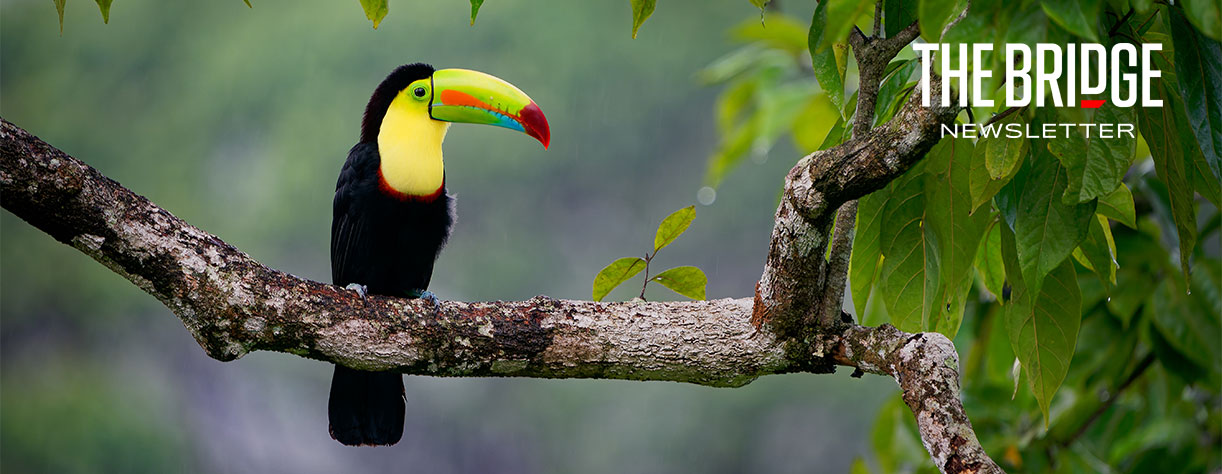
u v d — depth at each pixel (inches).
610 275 235.9
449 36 1540.4
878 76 198.8
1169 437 341.7
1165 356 319.3
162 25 1658.5
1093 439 355.9
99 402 1477.6
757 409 1409.9
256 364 1547.7
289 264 1498.5
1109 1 180.5
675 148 1545.3
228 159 1590.8
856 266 229.1
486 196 1505.9
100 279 1583.4
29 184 202.7
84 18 1724.9
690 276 236.5
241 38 1590.8
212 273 216.2
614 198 1536.7
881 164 198.2
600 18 1555.1
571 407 1455.5
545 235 1503.4
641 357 230.5
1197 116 173.3
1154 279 318.0
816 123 413.7
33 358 1567.4
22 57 1716.3
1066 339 211.9
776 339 227.3
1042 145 190.7
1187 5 154.9
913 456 345.1
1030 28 156.9
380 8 203.3
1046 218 191.6
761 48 418.3
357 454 1528.1
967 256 213.2
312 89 1533.0
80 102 1674.5
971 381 354.0
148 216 214.4
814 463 1387.8
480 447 1486.2
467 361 228.5
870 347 218.5
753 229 1471.5
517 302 235.3
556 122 1518.2
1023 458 331.6
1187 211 185.0
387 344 224.7
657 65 1552.7
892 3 198.1
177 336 1569.9
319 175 1482.5
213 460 1524.4
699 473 1396.4
